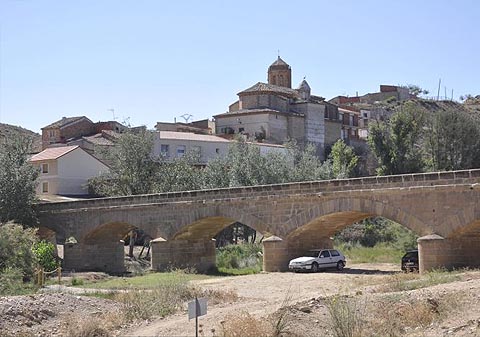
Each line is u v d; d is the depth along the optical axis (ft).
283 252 163.53
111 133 304.71
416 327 76.18
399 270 166.09
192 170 243.60
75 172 265.13
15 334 81.97
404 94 520.83
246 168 236.22
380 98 515.09
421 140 349.00
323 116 345.31
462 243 140.26
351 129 390.21
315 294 110.42
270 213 166.40
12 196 205.77
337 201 153.69
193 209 181.78
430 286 101.81
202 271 186.50
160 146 277.23
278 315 77.10
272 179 236.43
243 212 171.63
